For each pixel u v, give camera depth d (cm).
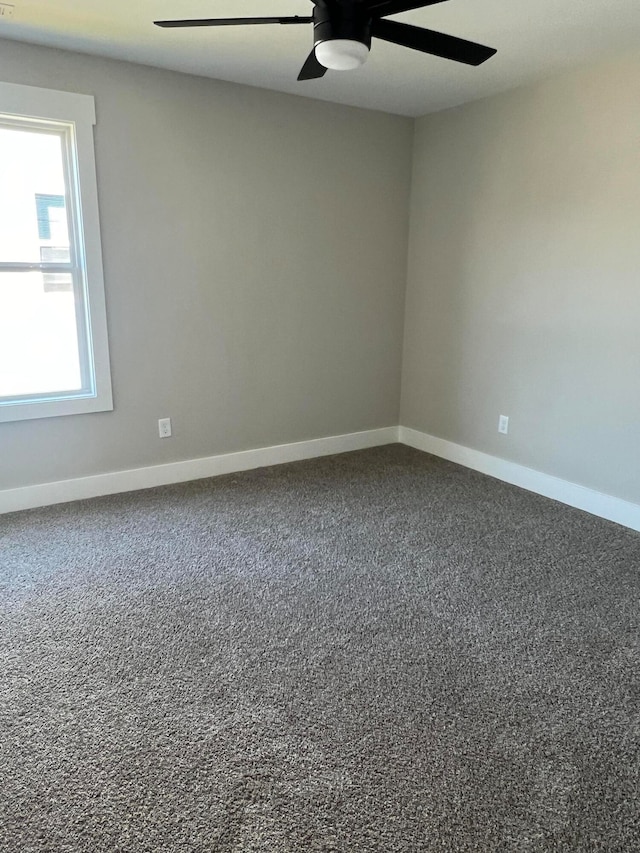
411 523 330
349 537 312
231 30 273
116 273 341
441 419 445
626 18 256
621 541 312
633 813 155
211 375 386
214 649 220
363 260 432
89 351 345
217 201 363
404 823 152
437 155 416
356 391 454
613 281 321
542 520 337
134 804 156
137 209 339
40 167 319
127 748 174
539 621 240
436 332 438
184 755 172
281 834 148
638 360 315
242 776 165
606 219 319
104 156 324
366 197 422
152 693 196
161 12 255
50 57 300
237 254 378
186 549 296
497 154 373
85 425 349
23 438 332
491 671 210
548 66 318
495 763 171
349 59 184
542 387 367
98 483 360
